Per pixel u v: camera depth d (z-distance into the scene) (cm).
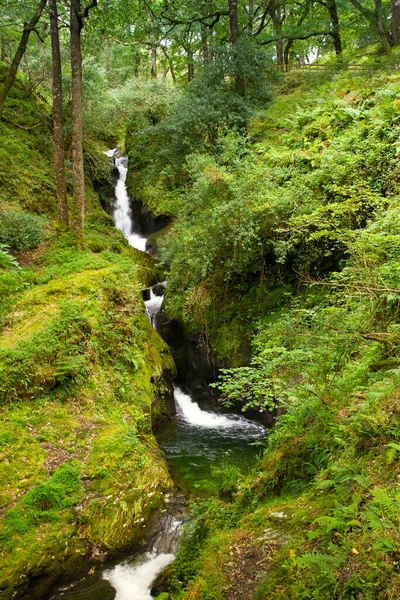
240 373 490
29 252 1163
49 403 698
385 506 254
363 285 443
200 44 2266
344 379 464
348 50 2400
